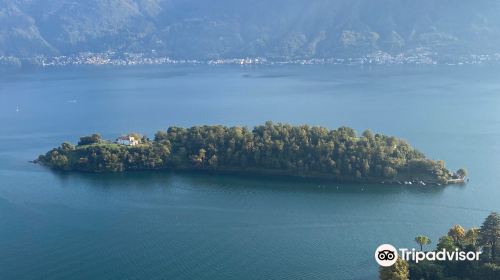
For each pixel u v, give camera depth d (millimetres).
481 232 191750
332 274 199125
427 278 182875
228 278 199625
